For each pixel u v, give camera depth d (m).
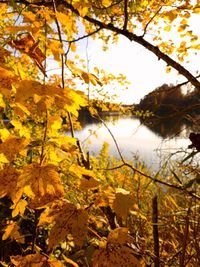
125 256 0.88
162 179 2.55
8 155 0.94
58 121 0.98
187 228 1.54
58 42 1.04
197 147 1.24
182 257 1.54
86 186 0.95
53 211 0.90
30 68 2.29
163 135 1.54
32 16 1.01
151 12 3.43
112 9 3.17
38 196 0.88
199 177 1.32
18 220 1.99
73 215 0.89
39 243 1.96
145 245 1.88
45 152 0.98
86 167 1.32
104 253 0.88
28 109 0.92
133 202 0.92
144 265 1.22
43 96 0.85
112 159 4.31
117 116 4.71
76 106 0.97
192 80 1.83
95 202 0.93
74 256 1.10
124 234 0.90
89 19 2.61
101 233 1.41
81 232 0.87
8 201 2.20
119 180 3.00
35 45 1.03
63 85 1.07
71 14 2.70
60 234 0.87
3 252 1.95
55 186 0.86
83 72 1.17
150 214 2.29
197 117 1.53
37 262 0.97
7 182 0.89
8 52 0.98
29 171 0.87
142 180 2.84
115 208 0.90
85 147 4.30
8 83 0.93
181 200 2.44
